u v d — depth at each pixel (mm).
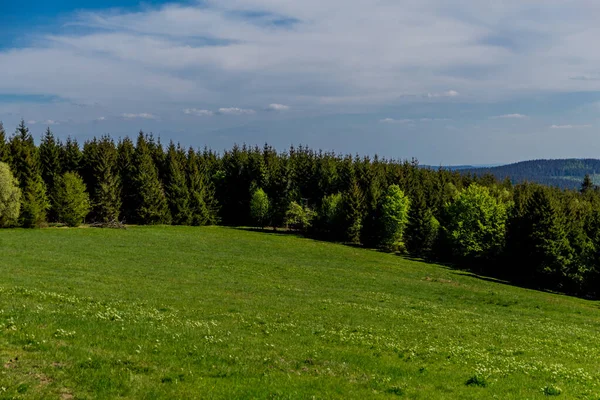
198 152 160875
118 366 15953
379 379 17672
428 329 30141
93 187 117438
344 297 43562
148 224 115375
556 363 22766
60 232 84750
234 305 33625
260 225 131250
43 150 114750
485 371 19562
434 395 16062
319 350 21625
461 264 95750
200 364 17453
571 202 119562
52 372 14758
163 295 34812
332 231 117062
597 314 49969
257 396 14664
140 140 135625
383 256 94938
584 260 77312
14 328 18500
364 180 134500
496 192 144625
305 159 148375
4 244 62531
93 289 33906
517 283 79438
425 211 106438
